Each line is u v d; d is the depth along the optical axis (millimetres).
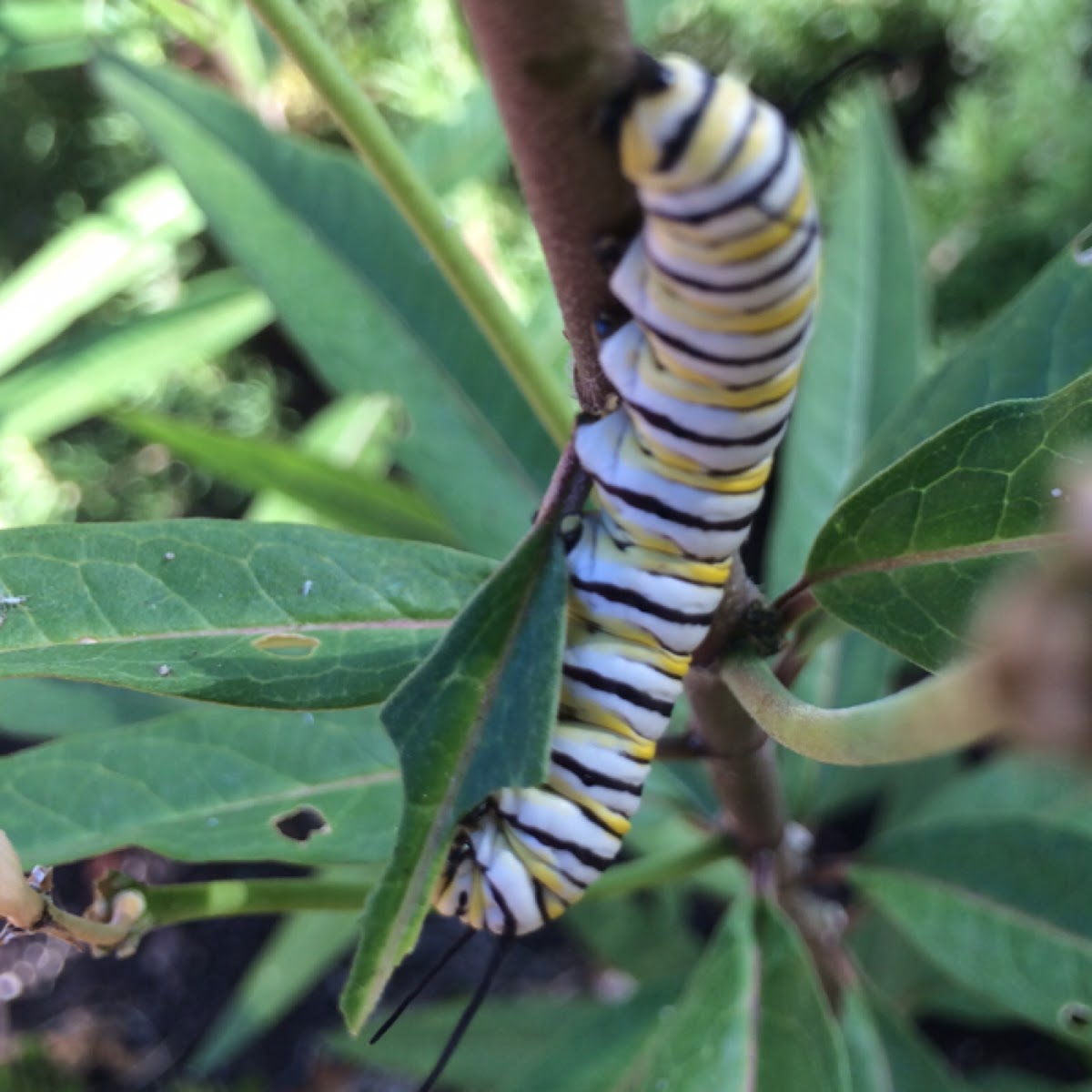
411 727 60
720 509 67
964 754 191
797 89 241
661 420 64
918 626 73
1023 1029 205
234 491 283
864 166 148
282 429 288
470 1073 152
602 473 67
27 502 273
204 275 275
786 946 93
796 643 85
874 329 141
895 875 104
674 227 53
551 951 232
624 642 73
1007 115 225
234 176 129
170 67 131
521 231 229
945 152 221
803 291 56
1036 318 93
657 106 49
